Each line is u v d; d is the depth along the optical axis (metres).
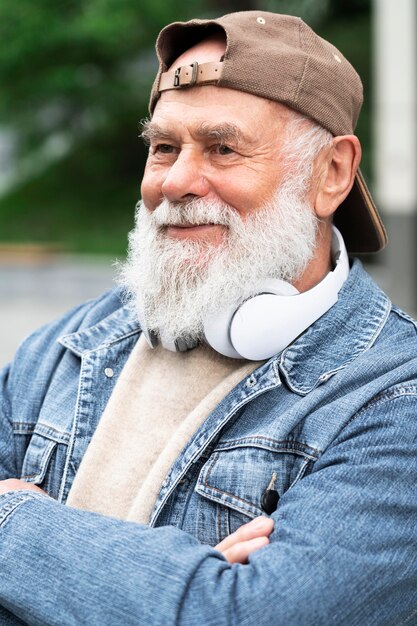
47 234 18.19
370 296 2.13
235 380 2.02
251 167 1.96
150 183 2.05
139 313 2.13
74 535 1.78
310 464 1.88
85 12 17.75
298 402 1.94
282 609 1.65
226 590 1.67
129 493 2.04
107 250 17.02
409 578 1.76
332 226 2.23
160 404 2.11
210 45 2.02
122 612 1.67
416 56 10.16
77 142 20.42
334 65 2.04
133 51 18.55
